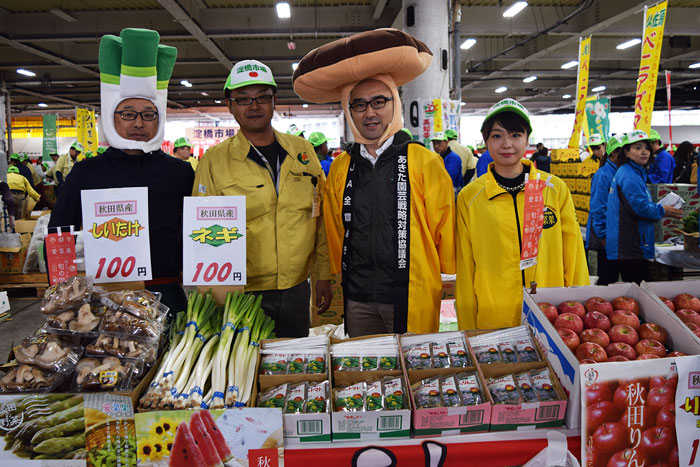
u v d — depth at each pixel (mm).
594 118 11094
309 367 1314
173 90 17797
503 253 1718
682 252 3535
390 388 1226
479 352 1354
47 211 6621
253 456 1124
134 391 1160
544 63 16828
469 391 1208
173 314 1896
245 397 1237
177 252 1941
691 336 1235
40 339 1251
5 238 5020
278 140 2061
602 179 3736
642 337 1331
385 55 1732
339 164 1984
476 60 15281
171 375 1247
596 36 14164
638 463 1135
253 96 1897
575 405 1157
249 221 1935
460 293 1820
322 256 2164
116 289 1555
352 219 1897
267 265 1946
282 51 13508
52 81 15180
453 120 7059
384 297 1863
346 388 1244
